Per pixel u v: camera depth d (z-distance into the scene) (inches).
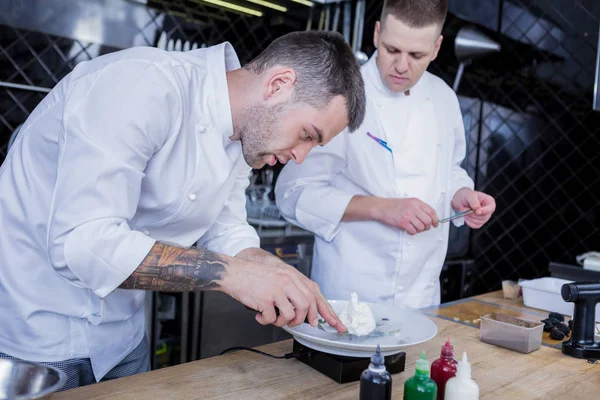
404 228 64.2
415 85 71.9
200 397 36.8
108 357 46.8
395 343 43.4
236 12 120.0
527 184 122.5
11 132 96.8
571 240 115.6
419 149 70.4
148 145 38.7
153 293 90.5
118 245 36.5
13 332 44.3
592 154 112.3
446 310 64.2
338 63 41.5
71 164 36.1
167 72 40.1
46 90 99.1
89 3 101.9
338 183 73.9
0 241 44.1
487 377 43.4
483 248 130.0
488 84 128.4
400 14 61.2
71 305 44.5
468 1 121.7
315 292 41.0
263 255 49.7
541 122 120.0
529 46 121.4
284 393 38.2
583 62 113.4
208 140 43.4
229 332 96.3
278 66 41.5
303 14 122.6
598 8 110.8
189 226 47.1
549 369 45.8
